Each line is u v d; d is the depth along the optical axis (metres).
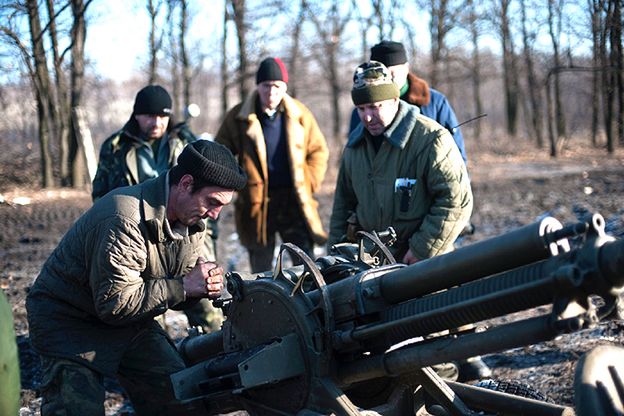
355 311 3.67
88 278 3.89
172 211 3.90
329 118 42.44
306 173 7.42
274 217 7.43
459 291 3.41
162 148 6.21
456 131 6.16
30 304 4.01
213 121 43.25
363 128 5.26
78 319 4.00
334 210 5.57
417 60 29.42
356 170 5.30
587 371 3.16
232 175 3.83
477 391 3.95
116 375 4.26
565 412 3.66
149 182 3.92
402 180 5.09
